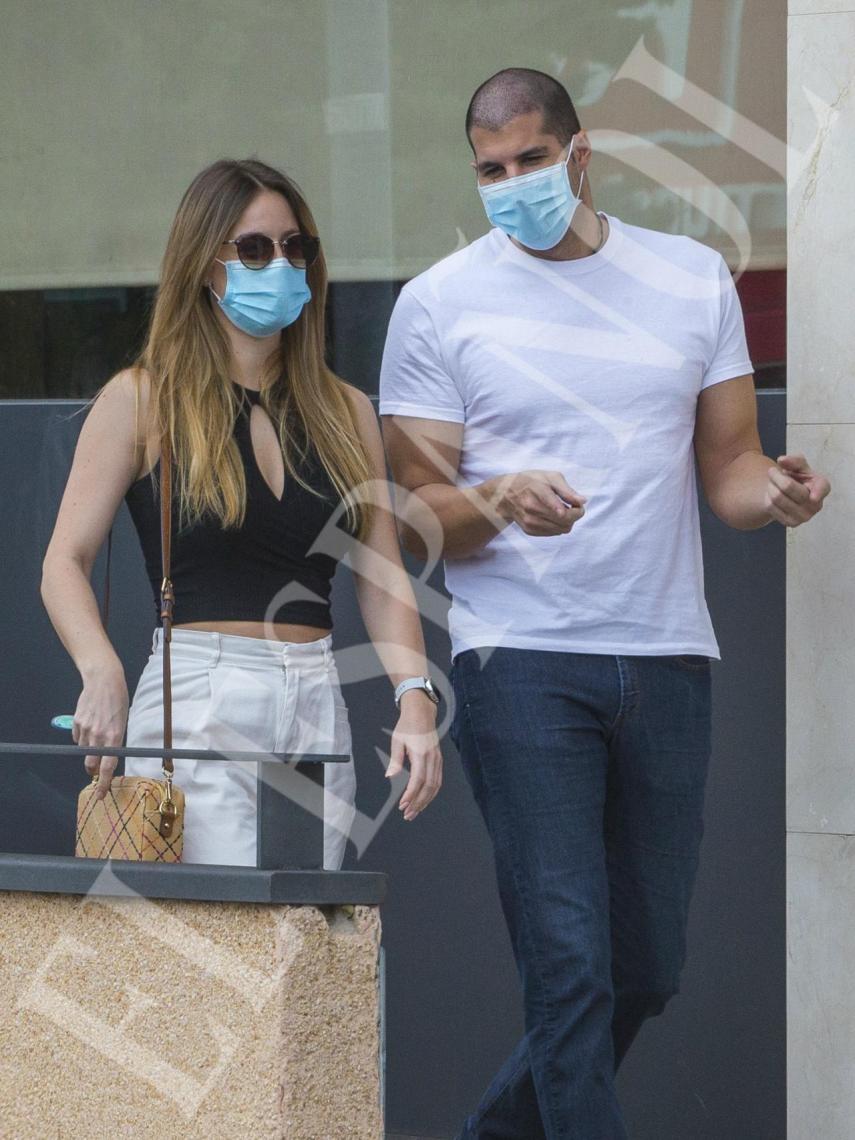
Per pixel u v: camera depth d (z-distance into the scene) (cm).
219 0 972
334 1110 562
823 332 835
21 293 996
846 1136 827
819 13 835
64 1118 577
